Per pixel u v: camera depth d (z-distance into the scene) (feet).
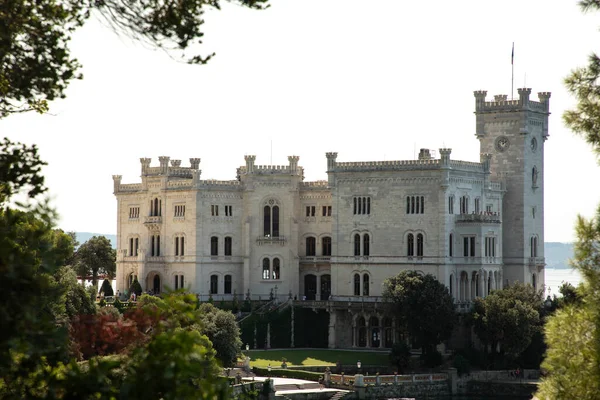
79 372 224.53
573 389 272.10
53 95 259.60
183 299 242.58
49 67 255.70
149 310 242.17
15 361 247.70
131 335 376.07
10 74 254.68
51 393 224.94
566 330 279.69
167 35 249.75
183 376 219.41
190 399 221.25
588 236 283.18
